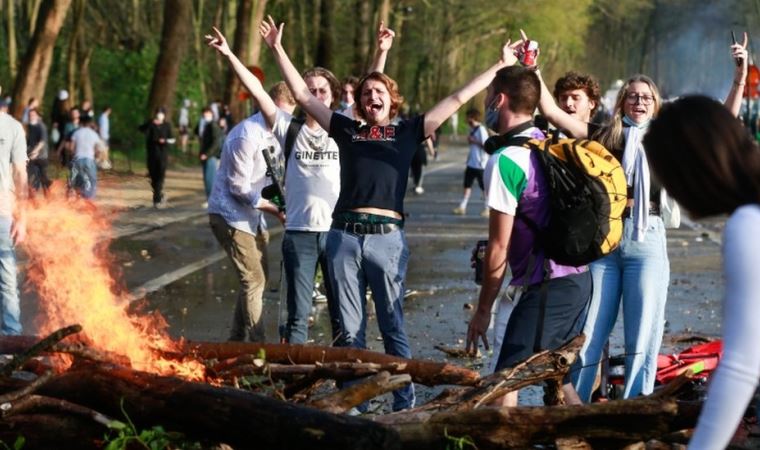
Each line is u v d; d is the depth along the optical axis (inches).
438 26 2760.8
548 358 212.8
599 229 220.8
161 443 177.5
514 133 231.8
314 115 279.9
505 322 235.0
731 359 125.0
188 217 783.1
